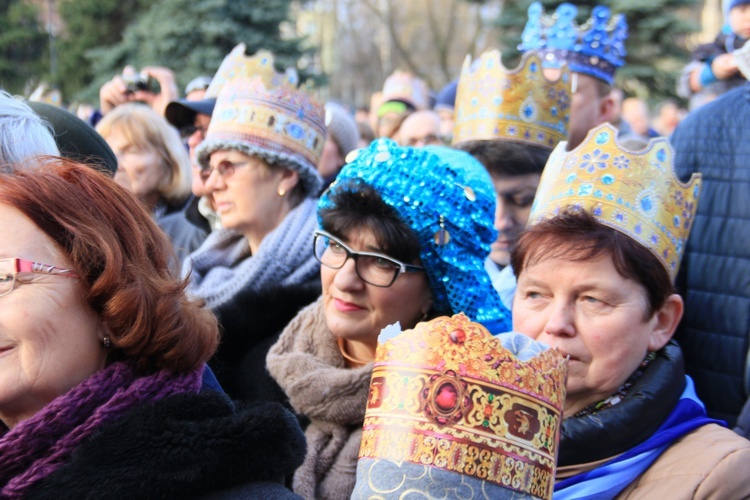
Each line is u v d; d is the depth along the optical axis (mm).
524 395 1390
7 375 1471
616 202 1973
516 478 1354
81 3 15906
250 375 2498
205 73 12047
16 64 17328
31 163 1648
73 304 1514
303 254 2936
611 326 1806
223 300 2934
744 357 2535
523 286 1902
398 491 1339
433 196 2117
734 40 3734
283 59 12562
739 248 2602
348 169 2182
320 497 2145
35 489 1435
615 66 3730
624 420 1777
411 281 2168
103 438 1438
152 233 1646
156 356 1576
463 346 1403
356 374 2152
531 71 3096
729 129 2744
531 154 3008
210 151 3107
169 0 12406
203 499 1453
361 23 29422
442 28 27688
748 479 1702
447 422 1362
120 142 3865
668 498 1708
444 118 6320
